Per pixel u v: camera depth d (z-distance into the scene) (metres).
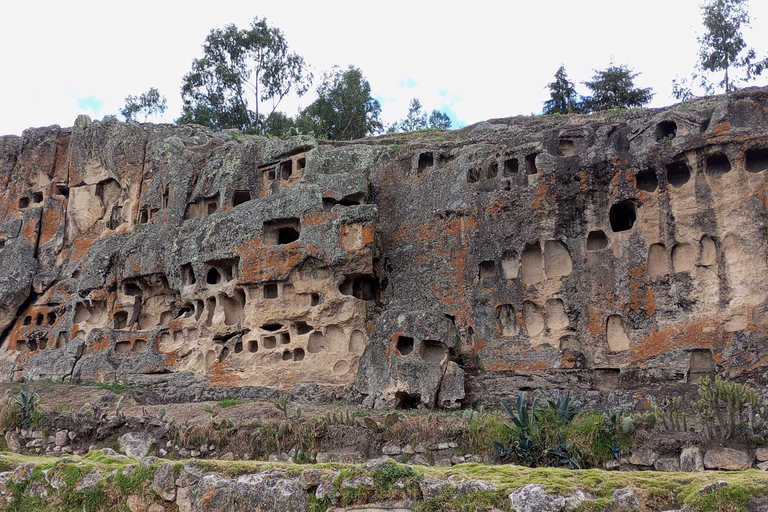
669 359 22.62
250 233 28.78
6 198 40.00
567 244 25.41
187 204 33.09
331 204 29.33
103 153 37.03
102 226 36.53
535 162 26.73
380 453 19.53
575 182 25.66
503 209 26.75
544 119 33.72
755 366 21.11
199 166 33.81
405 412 22.16
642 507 11.04
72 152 38.19
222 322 28.83
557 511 11.15
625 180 24.95
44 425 24.03
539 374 24.28
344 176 29.36
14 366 33.19
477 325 26.02
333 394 25.36
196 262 29.86
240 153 32.28
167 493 13.50
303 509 12.51
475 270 26.73
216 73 53.59
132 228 34.50
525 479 11.96
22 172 40.06
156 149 35.41
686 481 11.44
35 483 14.68
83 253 35.78
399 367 23.84
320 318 27.28
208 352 28.73
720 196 23.39
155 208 33.97
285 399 22.31
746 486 10.73
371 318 28.02
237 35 54.00
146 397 27.09
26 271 36.25
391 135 37.22
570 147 27.22
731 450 16.75
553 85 46.41
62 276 35.97
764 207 22.45
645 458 17.36
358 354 26.70
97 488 14.05
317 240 27.64
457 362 25.36
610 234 24.92
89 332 32.16
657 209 24.28
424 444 19.30
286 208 28.53
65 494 14.20
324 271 27.69
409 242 28.83
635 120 26.42
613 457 17.53
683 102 27.92
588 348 24.05
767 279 21.83
